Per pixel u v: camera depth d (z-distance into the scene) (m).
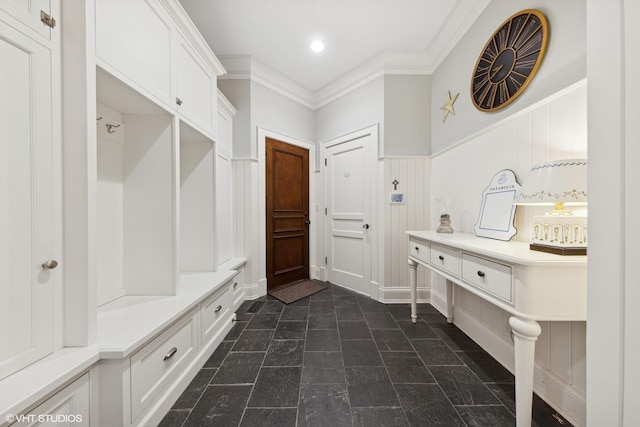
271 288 2.90
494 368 1.46
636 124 0.56
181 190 2.01
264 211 2.81
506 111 1.54
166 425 1.08
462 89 2.00
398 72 2.52
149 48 1.28
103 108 1.35
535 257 0.90
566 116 1.15
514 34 1.47
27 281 0.83
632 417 0.58
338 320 2.13
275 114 2.89
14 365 0.79
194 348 1.44
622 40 0.59
